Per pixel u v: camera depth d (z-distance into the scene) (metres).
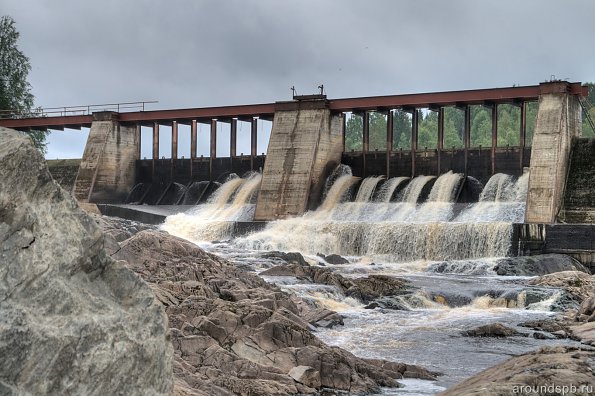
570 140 83.69
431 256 75.88
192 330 27.16
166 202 105.56
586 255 70.75
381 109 93.94
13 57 136.38
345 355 28.62
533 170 80.00
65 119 111.12
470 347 36.97
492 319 45.88
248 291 37.16
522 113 87.31
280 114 96.38
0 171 10.18
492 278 62.72
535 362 20.80
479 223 74.69
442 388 27.80
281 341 27.83
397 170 93.50
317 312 42.31
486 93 86.00
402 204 87.50
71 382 10.25
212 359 25.86
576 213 80.06
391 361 32.38
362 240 79.44
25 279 10.11
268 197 92.75
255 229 86.00
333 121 96.25
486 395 16.50
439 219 83.75
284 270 55.22
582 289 55.09
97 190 106.19
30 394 9.84
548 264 68.06
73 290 10.61
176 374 23.14
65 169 119.88
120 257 38.47
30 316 9.98
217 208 97.38
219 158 103.75
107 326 10.70
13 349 9.75
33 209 10.40
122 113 108.31
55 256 10.48
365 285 53.94
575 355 21.59
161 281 35.09
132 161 110.06
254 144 101.38
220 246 81.00
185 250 41.34
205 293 33.38
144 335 11.21
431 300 52.69
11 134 10.60
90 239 10.98
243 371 25.75
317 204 93.12
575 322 43.84
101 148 107.06
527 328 42.53
